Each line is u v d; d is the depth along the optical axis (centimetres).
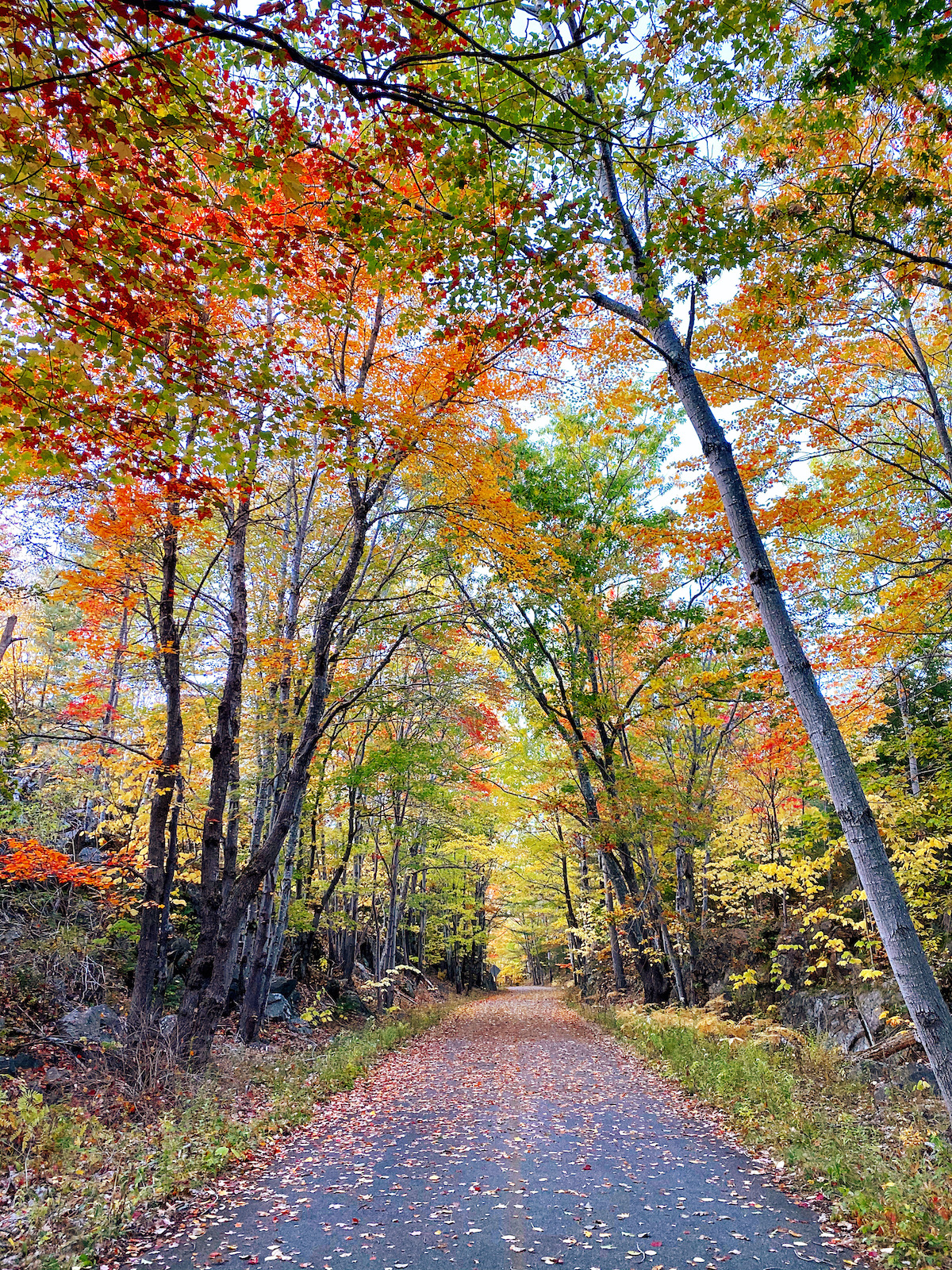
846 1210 516
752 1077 848
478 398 970
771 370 920
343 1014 1819
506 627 1830
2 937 1072
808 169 654
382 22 356
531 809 2155
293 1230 518
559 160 498
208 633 1298
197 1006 960
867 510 995
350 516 1371
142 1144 656
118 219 429
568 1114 867
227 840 1278
